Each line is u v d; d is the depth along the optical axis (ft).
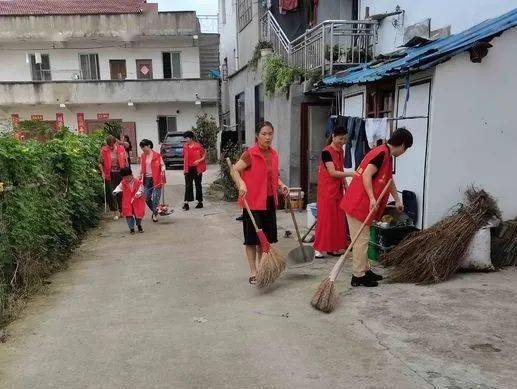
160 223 31.40
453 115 18.60
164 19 84.69
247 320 14.53
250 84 48.55
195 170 36.06
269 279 16.97
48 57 87.40
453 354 11.89
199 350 12.66
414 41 23.91
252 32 49.98
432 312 14.43
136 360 12.22
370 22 30.48
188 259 22.03
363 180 16.21
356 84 25.30
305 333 13.43
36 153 21.65
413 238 18.07
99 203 35.70
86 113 87.66
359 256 16.85
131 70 88.63
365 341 12.79
